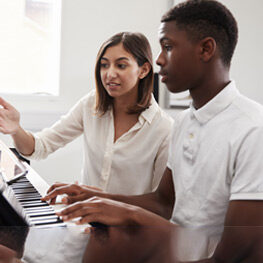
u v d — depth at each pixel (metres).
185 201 0.77
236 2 2.88
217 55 0.73
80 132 1.51
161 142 1.35
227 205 0.71
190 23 0.72
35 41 2.63
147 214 0.55
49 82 2.67
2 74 2.57
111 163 1.34
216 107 0.73
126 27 2.67
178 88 0.76
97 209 0.55
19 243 0.26
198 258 0.24
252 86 2.96
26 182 0.95
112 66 1.26
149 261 0.23
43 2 2.62
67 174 2.54
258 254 0.25
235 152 0.68
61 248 0.25
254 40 2.93
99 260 0.24
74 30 2.57
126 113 1.36
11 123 1.27
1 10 2.54
